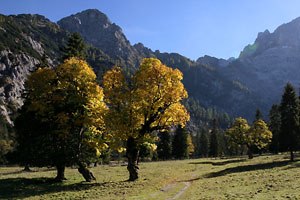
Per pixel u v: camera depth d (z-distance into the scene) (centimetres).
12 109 13900
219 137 11931
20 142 2417
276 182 1777
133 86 2483
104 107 2447
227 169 3797
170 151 8769
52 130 2344
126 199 1527
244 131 6894
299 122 4475
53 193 1836
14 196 1780
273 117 8544
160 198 1573
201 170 4109
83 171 2458
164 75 2386
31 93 2377
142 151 5862
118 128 2244
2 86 14738
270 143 8581
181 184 2270
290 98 4656
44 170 4725
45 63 2895
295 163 3634
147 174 3150
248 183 1905
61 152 2291
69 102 2327
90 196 1688
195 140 14188
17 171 4500
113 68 2561
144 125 2473
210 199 1372
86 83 2391
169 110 2439
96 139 2436
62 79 2422
